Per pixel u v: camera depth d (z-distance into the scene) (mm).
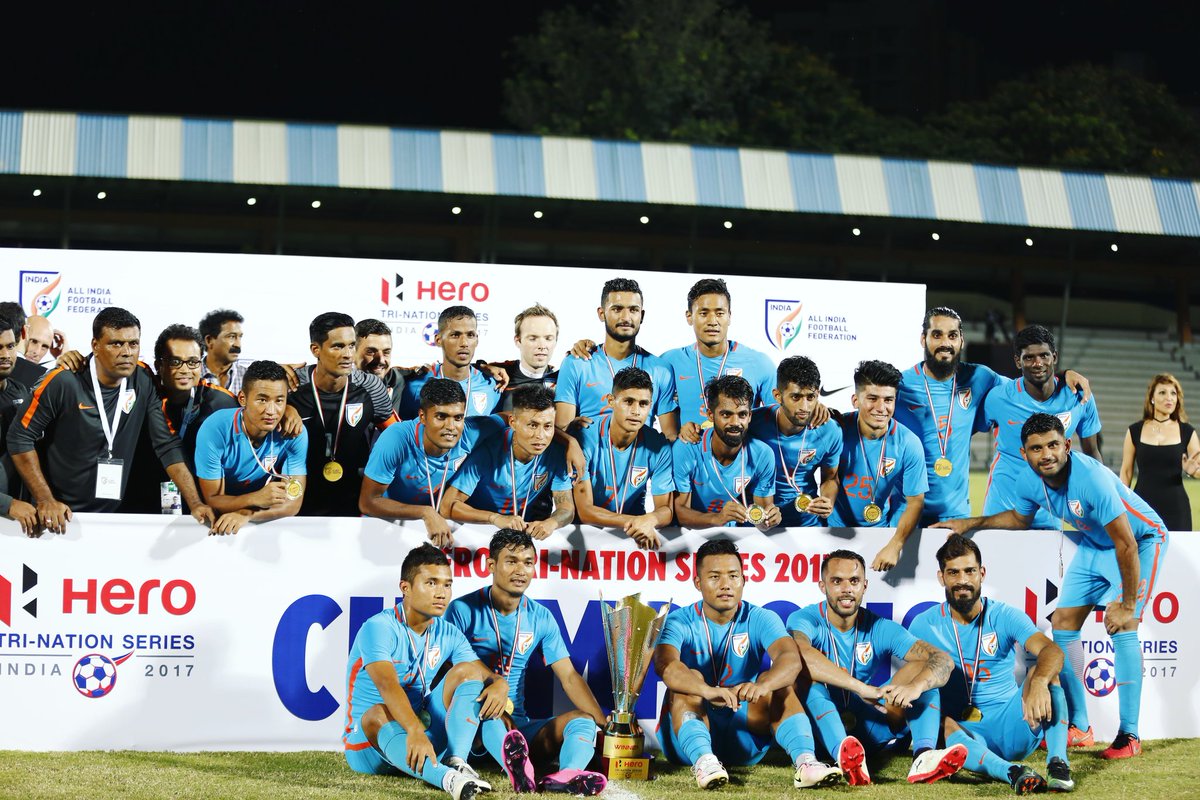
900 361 8836
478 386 7711
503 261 20750
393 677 5191
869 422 6395
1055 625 6113
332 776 5191
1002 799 5059
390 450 5965
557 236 20891
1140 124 42438
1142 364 27047
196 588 5641
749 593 5961
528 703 5656
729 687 5602
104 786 4918
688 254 21703
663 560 5914
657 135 40594
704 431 6258
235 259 8352
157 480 6414
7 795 4754
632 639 5395
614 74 41156
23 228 18359
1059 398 7109
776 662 5395
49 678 5555
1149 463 8281
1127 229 19500
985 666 5711
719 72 40906
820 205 18516
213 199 18438
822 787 5184
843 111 41312
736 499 6254
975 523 6230
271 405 5949
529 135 17797
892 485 6469
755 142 40375
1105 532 5965
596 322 8570
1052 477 5953
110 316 6047
